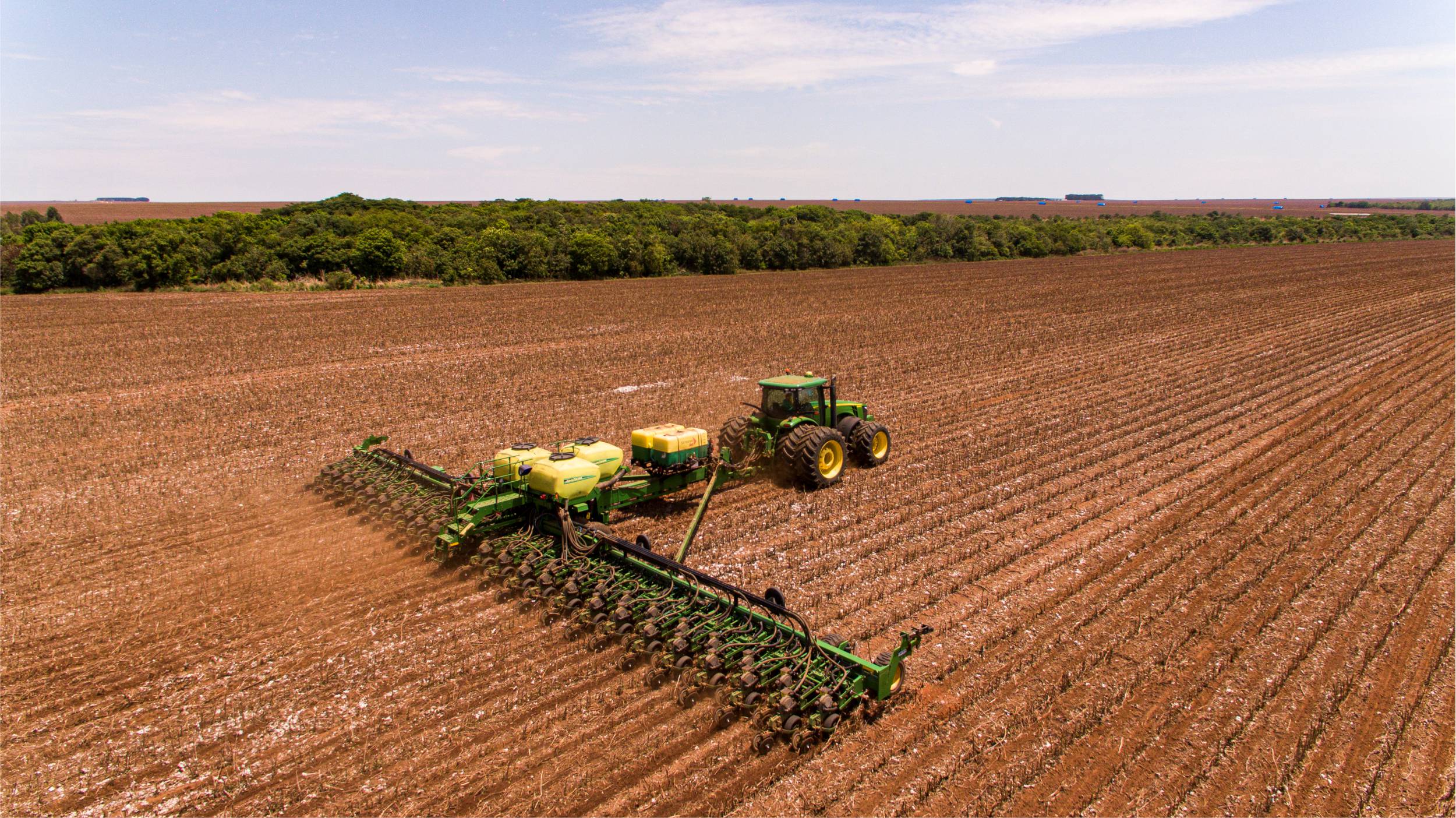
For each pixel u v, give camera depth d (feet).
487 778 20.40
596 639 26.35
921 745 21.91
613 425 55.57
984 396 64.59
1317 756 21.59
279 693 24.08
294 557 33.68
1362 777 20.83
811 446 40.75
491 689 24.16
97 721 22.89
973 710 23.40
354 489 40.04
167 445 50.83
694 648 24.98
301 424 55.77
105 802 19.80
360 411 59.62
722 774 20.65
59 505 40.09
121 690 24.29
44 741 22.02
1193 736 22.33
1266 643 26.96
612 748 21.61
